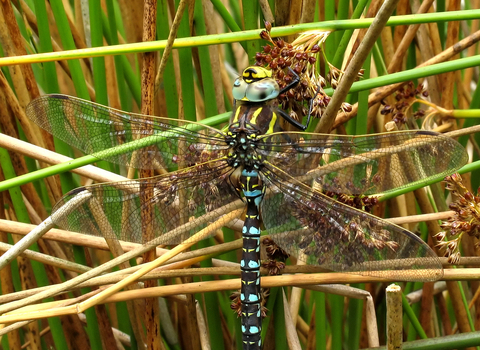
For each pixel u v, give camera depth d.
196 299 0.85
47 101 0.81
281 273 0.82
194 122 0.82
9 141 0.83
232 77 0.92
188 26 0.83
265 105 0.82
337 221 0.81
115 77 0.87
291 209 0.81
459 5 0.86
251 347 0.81
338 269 0.80
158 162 0.82
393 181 0.81
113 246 0.83
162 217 0.81
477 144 0.87
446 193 0.87
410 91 0.84
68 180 0.84
